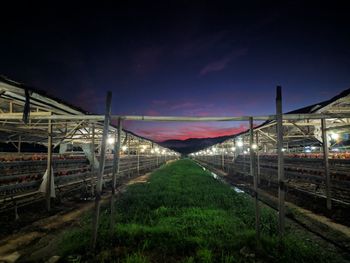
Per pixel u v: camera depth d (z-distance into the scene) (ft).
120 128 19.93
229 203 31.89
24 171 28.55
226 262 14.71
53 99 23.73
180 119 20.21
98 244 17.43
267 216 25.14
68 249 16.57
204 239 18.25
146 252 16.66
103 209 29.58
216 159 134.41
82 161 43.04
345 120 33.04
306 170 38.73
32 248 18.15
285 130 50.80
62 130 43.75
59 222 24.61
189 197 35.78
